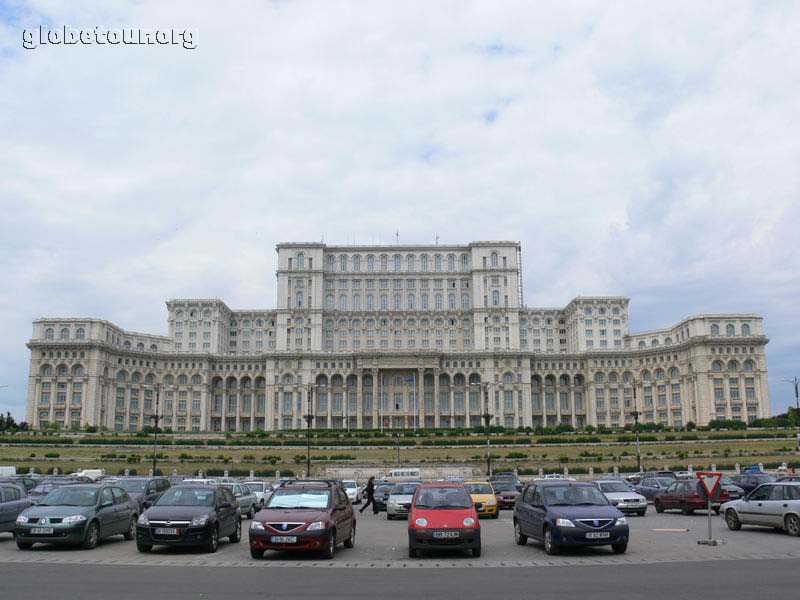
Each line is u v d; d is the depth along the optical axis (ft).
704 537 113.39
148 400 627.46
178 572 81.56
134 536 118.52
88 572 81.10
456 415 618.03
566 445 426.92
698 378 570.46
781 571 79.05
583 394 640.99
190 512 100.27
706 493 104.99
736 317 581.12
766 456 375.45
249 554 98.73
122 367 617.62
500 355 623.77
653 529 128.26
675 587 69.82
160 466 369.91
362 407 617.21
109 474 336.70
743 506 122.72
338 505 101.40
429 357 613.52
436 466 367.25
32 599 64.80
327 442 431.84
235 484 155.53
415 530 93.45
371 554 99.45
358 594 67.72
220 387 645.92
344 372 624.18
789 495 115.75
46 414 580.30
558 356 638.53
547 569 82.79
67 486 111.45
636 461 374.43
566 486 102.12
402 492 169.17
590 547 100.73
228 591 69.26
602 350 637.71
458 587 71.20
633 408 625.82
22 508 120.88
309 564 88.58
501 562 89.04
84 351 585.63
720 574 77.30
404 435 471.21
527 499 105.81
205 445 432.66
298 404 620.08
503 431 492.54
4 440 433.89
